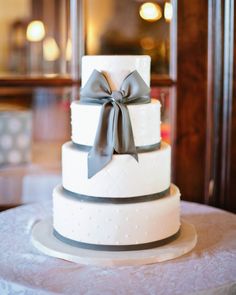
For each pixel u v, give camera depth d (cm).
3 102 217
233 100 187
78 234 132
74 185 133
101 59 129
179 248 132
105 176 128
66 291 111
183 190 197
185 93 192
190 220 161
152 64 192
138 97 130
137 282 116
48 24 242
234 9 182
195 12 188
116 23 196
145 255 127
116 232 129
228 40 184
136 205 128
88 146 132
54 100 213
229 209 194
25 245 139
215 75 190
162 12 191
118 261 125
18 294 115
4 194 202
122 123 126
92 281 117
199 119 193
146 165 129
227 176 192
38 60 246
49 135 221
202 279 118
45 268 124
